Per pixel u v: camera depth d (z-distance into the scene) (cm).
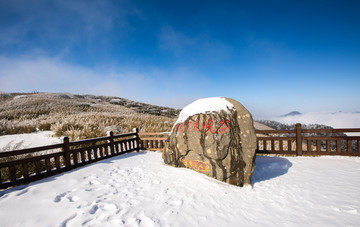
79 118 1333
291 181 450
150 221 285
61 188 402
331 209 317
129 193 384
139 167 569
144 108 3681
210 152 453
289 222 285
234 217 303
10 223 278
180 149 520
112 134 734
